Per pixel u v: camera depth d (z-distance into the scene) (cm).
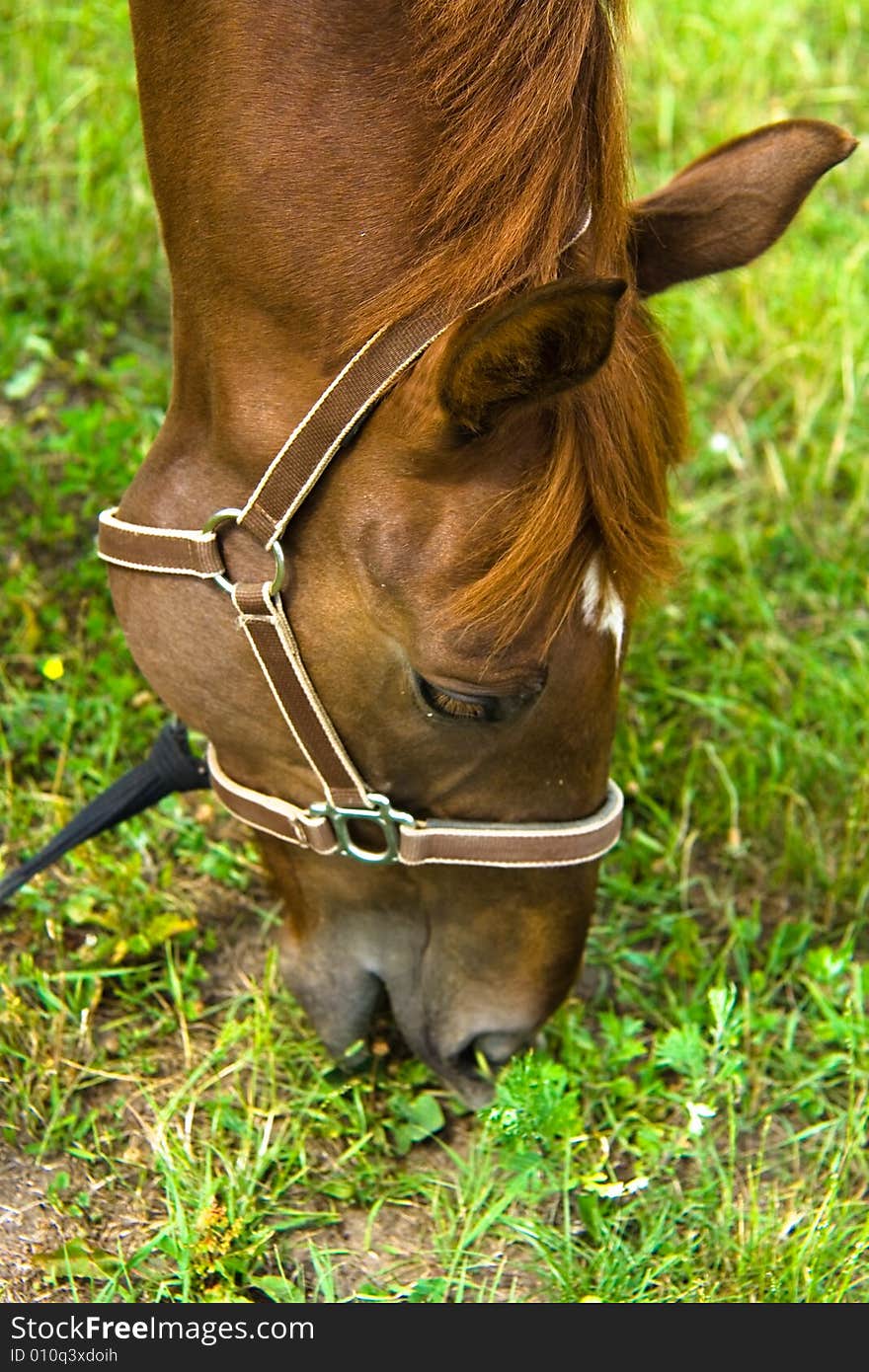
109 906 235
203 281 162
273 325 157
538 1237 196
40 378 314
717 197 173
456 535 151
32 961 223
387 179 151
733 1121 204
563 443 149
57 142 361
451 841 172
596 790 175
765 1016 231
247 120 154
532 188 146
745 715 277
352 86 151
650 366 159
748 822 266
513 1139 200
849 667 294
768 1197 212
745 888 261
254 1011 225
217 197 157
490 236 148
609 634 162
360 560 155
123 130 363
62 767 253
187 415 170
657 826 263
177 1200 194
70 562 284
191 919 237
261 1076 217
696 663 289
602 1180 200
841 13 446
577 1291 193
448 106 149
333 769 170
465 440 148
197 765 204
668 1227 204
